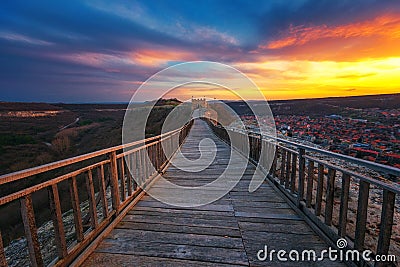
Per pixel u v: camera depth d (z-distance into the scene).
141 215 2.66
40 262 1.37
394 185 1.34
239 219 2.53
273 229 2.29
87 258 1.82
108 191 4.72
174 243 2.05
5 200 1.10
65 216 4.32
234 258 1.82
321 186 2.23
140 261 1.79
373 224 2.17
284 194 3.20
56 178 1.57
